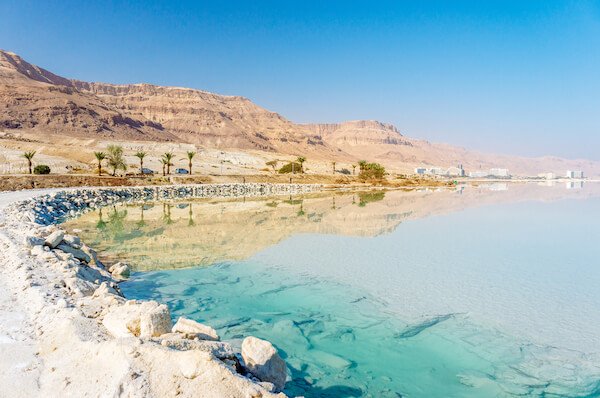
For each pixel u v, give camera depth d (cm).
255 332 1440
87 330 980
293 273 2184
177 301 1739
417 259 2525
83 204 5381
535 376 1164
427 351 1316
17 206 3641
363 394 1066
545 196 8419
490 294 1864
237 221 4122
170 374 769
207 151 19125
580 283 2033
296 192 8994
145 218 4331
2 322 1081
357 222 4134
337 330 1466
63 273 1535
